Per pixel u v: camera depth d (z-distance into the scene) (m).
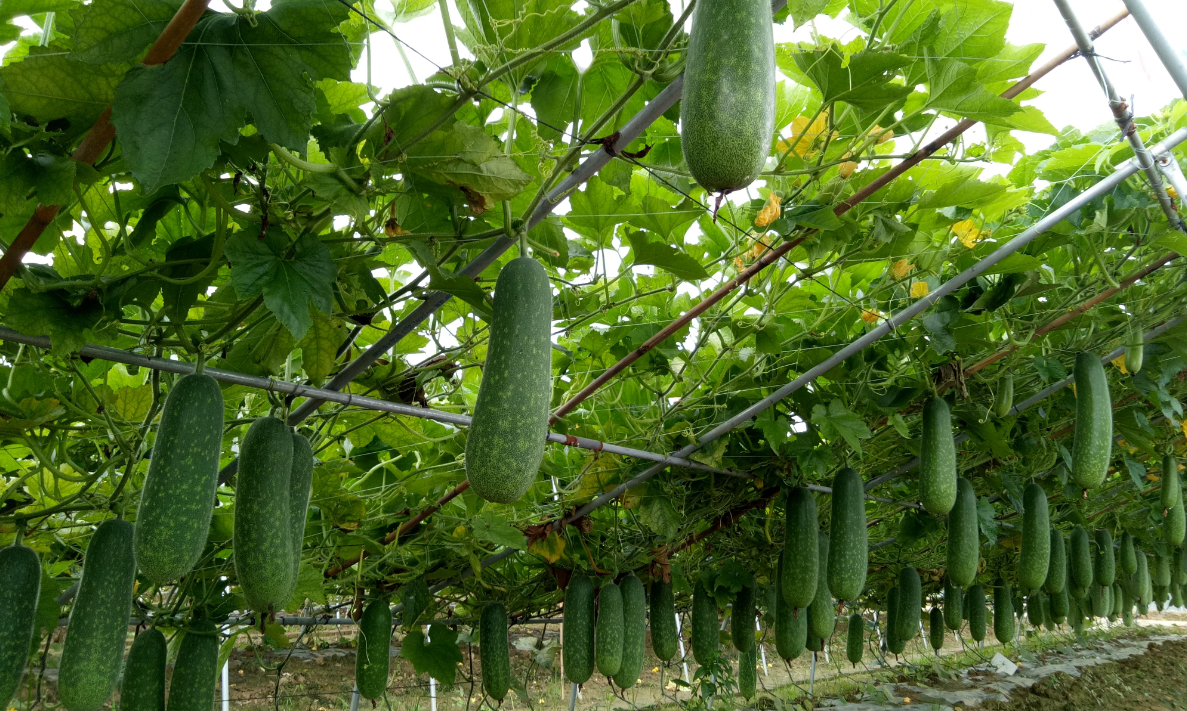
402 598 4.66
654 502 4.64
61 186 1.54
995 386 4.84
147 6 1.40
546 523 4.68
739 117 1.31
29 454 3.20
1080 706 10.45
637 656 4.74
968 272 3.25
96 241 2.42
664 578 5.25
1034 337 4.23
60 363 2.48
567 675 4.74
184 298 1.98
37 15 1.92
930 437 3.94
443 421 2.66
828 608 5.02
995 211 3.40
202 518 1.75
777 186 2.84
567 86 2.40
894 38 2.52
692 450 4.23
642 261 2.57
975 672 12.88
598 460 4.32
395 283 3.51
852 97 2.20
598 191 2.95
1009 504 7.88
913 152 2.44
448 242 2.09
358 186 1.85
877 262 3.92
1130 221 3.58
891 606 6.67
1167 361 5.04
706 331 3.68
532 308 1.84
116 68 1.48
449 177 1.86
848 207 2.61
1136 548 10.44
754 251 3.12
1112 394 5.64
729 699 8.09
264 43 1.50
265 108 1.50
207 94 1.44
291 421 2.55
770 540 5.21
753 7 1.37
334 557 4.41
